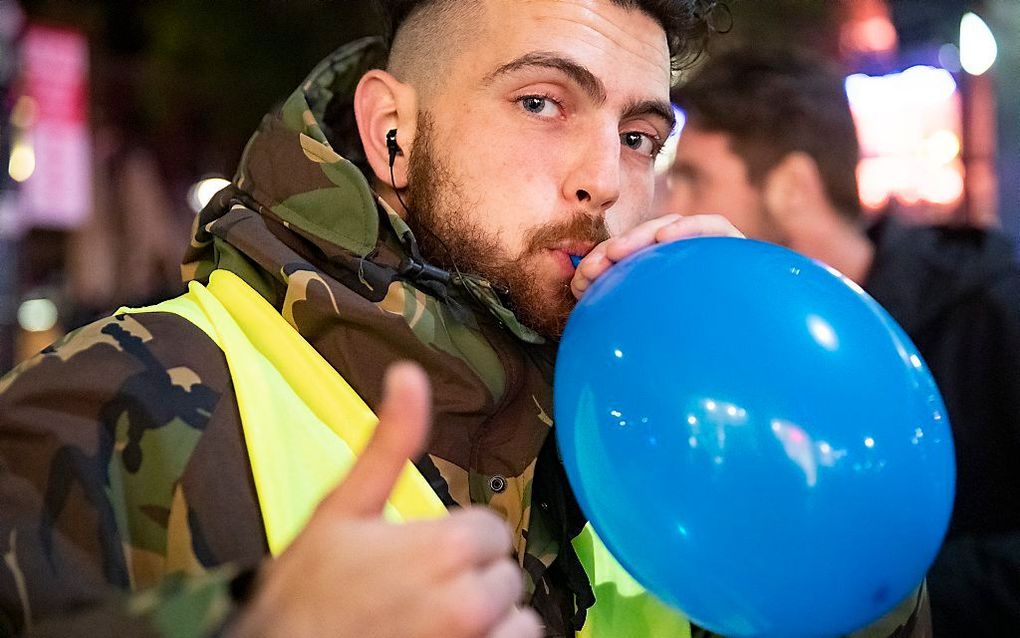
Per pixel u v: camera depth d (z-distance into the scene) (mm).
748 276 959
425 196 1278
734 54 2244
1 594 854
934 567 1693
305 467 1037
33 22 5090
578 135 1237
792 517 850
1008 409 1764
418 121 1308
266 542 985
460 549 664
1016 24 3939
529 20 1240
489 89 1245
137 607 684
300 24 5129
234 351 1083
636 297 984
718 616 920
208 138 5949
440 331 1160
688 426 878
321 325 1144
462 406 1147
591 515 977
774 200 2119
